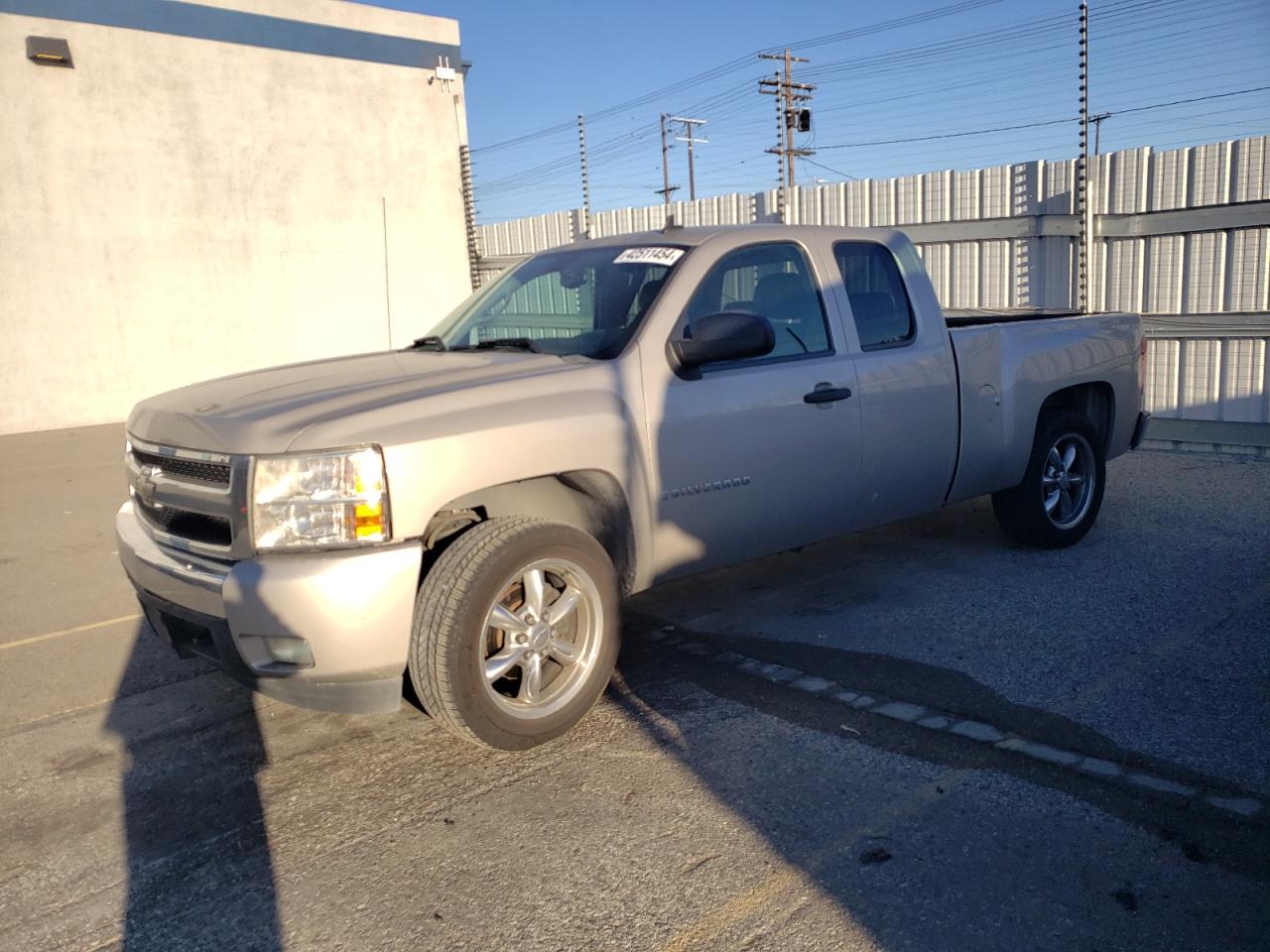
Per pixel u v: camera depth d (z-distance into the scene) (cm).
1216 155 872
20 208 1427
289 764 375
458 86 1905
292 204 1703
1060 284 992
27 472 1087
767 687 420
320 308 1756
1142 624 470
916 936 258
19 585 639
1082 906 267
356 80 1766
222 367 1644
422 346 487
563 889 287
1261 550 577
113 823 337
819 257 483
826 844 302
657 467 409
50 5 1427
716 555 441
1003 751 355
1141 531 634
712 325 407
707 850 303
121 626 550
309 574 321
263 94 1653
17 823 340
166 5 1534
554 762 364
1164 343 928
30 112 1423
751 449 438
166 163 1556
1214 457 881
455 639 339
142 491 388
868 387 480
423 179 1873
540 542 358
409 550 334
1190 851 290
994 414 542
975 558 587
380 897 288
